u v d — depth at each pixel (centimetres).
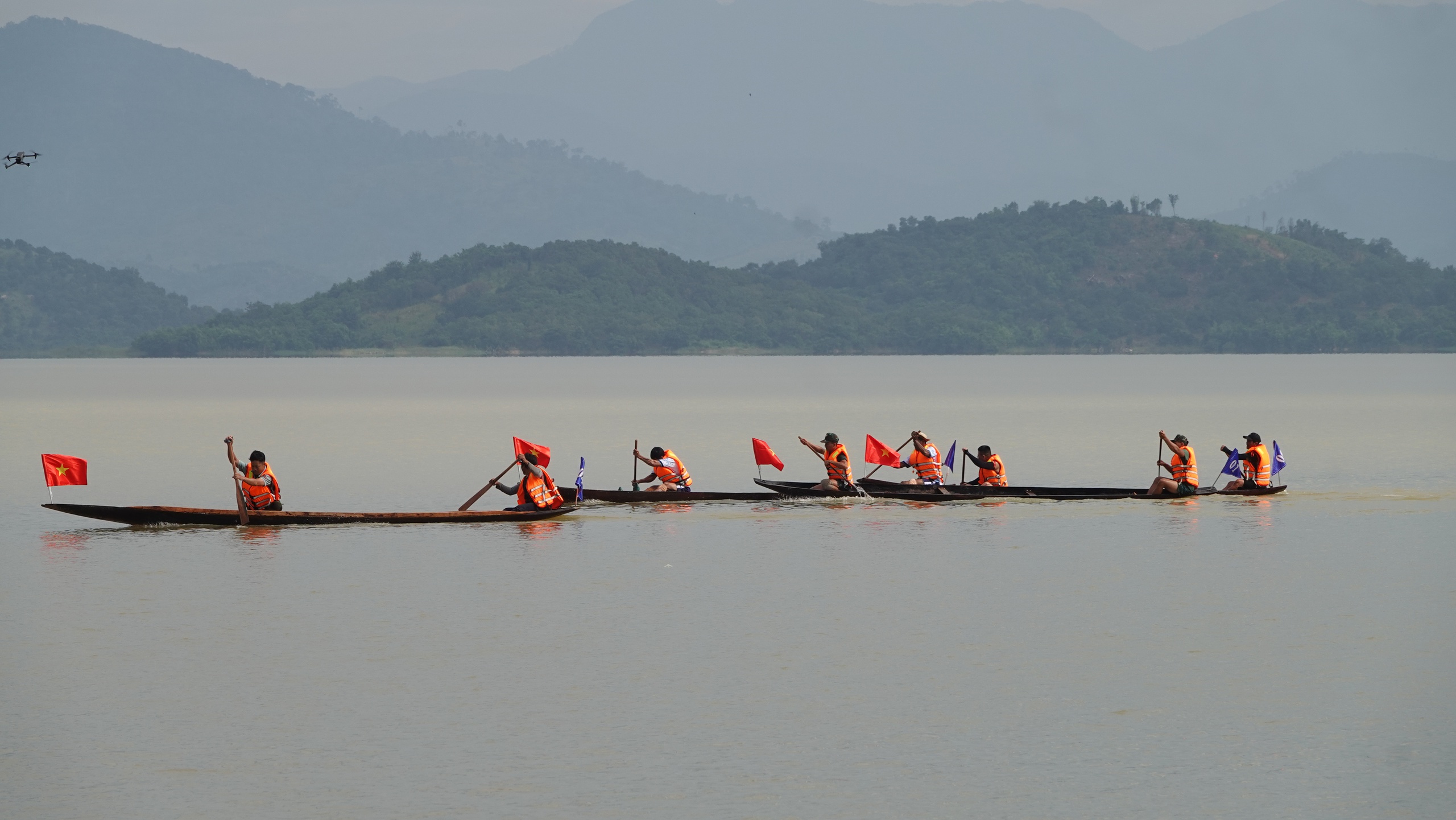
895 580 9094
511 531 11331
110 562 9806
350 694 6431
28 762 5581
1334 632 7550
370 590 8769
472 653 7138
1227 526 11562
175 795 5256
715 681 6619
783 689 6494
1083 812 5100
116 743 5784
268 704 6275
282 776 5431
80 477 11844
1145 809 5128
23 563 9725
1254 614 8000
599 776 5428
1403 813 5091
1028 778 5412
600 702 6297
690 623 7812
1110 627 7669
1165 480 13388
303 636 7481
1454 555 9988
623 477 16750
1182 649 7194
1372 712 6144
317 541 10762
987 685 6550
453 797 5222
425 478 16700
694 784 5344
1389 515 12212
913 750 5697
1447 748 5703
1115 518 12081
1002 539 10850
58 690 6500
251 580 9088
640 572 9400
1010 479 16525
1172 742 5788
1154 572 9331
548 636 7500
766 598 8512
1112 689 6494
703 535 11144
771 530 11438
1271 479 14588
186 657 7050
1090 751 5688
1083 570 9425
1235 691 6450
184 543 10694
